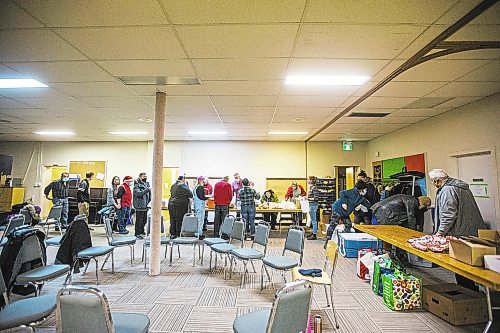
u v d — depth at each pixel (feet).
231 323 9.34
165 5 7.39
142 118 20.65
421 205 17.06
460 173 17.04
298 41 9.24
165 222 29.50
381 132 25.18
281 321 5.59
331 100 15.81
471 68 11.25
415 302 10.45
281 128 24.00
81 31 8.70
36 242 10.41
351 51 9.93
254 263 16.24
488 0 7.07
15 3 7.32
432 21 8.07
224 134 27.17
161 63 11.05
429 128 19.62
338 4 7.32
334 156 30.58
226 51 9.99
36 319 6.91
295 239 12.36
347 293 11.90
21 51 10.09
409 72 11.69
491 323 7.70
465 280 11.18
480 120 15.17
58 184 25.57
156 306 10.56
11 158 28.78
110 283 12.85
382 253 13.73
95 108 17.94
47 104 17.06
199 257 17.11
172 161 30.83
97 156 31.76
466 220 11.09
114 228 26.07
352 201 19.43
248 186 23.20
